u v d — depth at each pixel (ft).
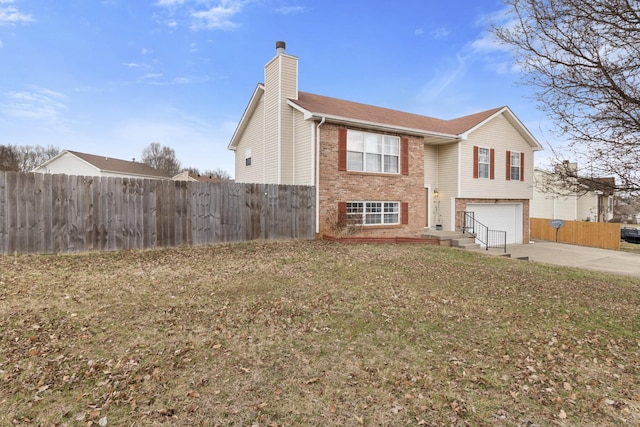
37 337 13.07
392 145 46.91
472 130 52.85
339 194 42.19
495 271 28.43
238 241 35.83
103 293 18.53
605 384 11.38
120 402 9.46
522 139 61.00
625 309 19.66
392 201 46.68
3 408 8.98
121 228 30.17
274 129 45.47
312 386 10.61
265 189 37.47
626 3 16.20
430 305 18.76
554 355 13.42
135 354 12.14
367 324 15.75
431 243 43.83
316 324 15.51
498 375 11.70
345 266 26.89
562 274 28.94
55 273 21.90
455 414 9.48
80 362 11.48
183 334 13.91
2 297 17.02
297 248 33.71
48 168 109.40
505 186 58.59
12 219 26.08
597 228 64.44
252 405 9.55
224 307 17.12
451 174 53.67
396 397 10.19
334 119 40.57
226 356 12.26
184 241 33.06
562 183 22.29
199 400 9.69
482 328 15.92
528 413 9.64
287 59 44.68
